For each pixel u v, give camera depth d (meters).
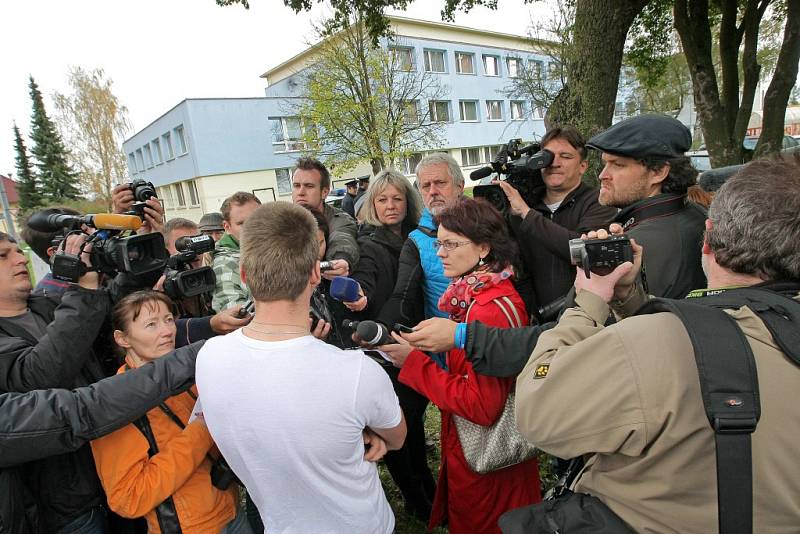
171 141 23.39
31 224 1.70
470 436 1.50
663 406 0.76
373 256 2.44
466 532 1.61
